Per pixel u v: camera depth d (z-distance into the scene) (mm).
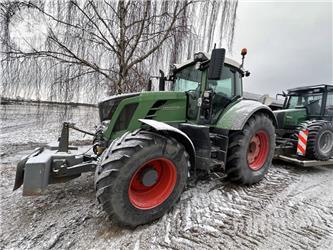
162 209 1956
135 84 5254
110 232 1761
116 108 2412
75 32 4578
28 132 6633
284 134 4254
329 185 3096
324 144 3754
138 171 1894
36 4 4242
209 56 2590
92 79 4934
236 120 2666
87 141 5461
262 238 1751
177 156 2002
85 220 1920
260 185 2953
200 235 1757
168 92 2553
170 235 1745
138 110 2352
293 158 3781
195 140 2453
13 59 4273
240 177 2732
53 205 2178
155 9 5125
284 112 4191
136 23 5094
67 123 2211
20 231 1742
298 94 4781
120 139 1873
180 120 2668
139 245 1611
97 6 4680
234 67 3033
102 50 4922
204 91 2596
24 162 1900
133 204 1797
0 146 4902
